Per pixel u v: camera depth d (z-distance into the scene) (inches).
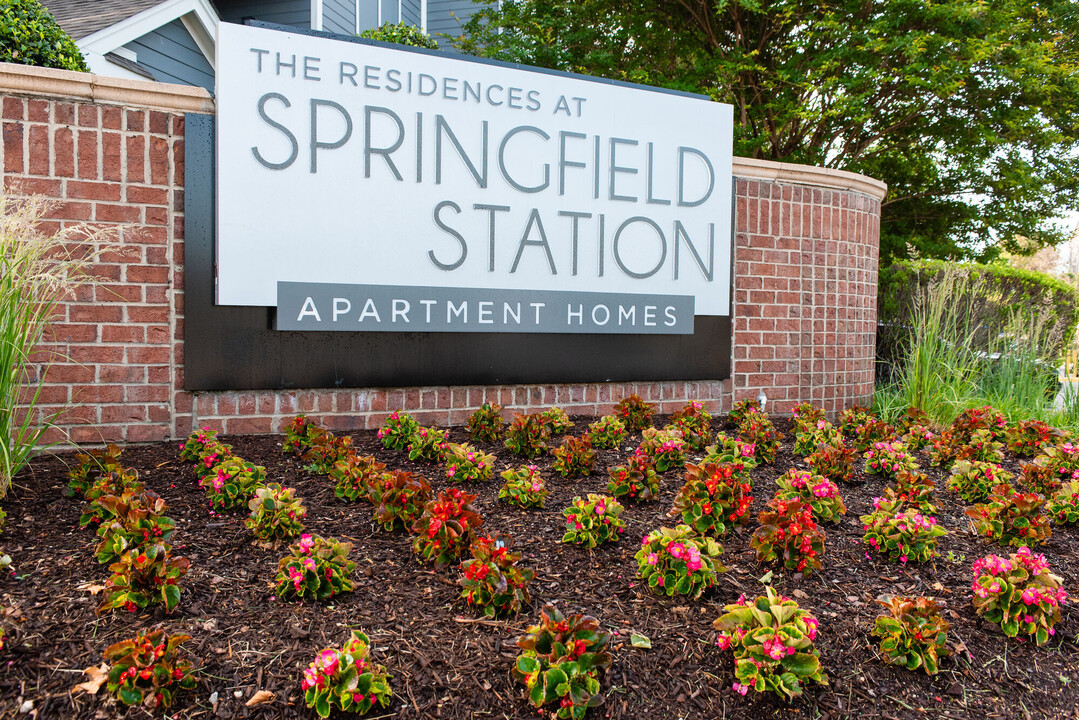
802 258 236.7
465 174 184.9
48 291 138.5
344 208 172.9
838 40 365.1
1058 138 366.6
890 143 409.7
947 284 251.6
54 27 243.1
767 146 413.4
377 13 507.5
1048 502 142.1
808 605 96.6
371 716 72.1
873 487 150.5
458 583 92.6
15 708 68.7
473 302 187.2
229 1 454.6
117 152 157.9
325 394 177.0
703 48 408.8
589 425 183.6
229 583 93.7
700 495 114.4
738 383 227.8
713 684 80.4
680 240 212.4
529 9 408.8
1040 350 291.0
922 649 83.8
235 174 162.9
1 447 117.3
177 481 131.8
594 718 74.4
